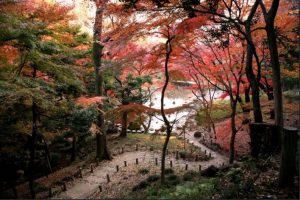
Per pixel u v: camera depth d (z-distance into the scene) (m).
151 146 25.66
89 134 25.27
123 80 26.28
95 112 21.16
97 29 20.45
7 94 13.61
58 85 17.94
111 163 22.03
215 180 10.49
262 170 10.51
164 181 14.05
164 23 12.77
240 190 8.92
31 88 14.29
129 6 11.88
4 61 14.63
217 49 18.33
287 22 15.97
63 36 17.95
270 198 8.07
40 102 15.65
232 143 17.36
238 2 16.33
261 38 17.14
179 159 22.16
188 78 23.22
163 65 20.94
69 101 19.83
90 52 21.88
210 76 20.47
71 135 24.78
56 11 15.77
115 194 15.26
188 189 10.23
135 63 23.67
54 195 16.80
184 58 19.14
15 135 18.08
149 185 14.70
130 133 31.12
